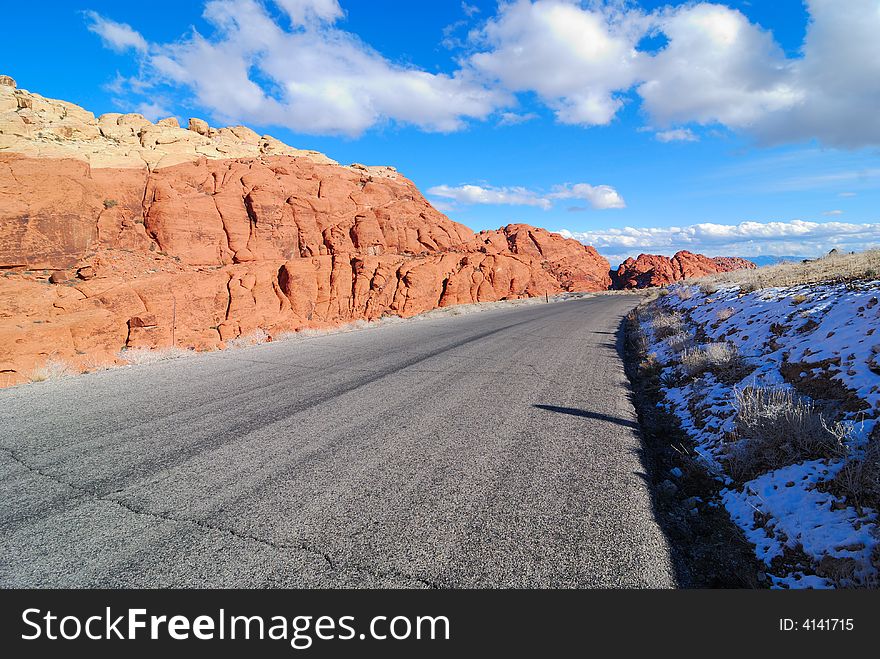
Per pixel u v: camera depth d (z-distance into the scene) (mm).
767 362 5598
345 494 3051
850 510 2748
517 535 2576
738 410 4461
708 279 16109
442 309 27094
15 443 3846
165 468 3416
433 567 2283
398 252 37062
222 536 2512
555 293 49844
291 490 3094
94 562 2264
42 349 13203
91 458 3564
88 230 21250
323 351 9219
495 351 9484
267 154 41219
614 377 7145
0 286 14852
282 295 26234
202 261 26484
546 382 6664
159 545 2410
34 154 21188
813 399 4133
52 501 2854
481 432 4410
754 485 3361
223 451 3795
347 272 30094
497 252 44344
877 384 3746
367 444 4031
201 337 20625
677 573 2322
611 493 3148
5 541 2402
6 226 18188
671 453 4340
